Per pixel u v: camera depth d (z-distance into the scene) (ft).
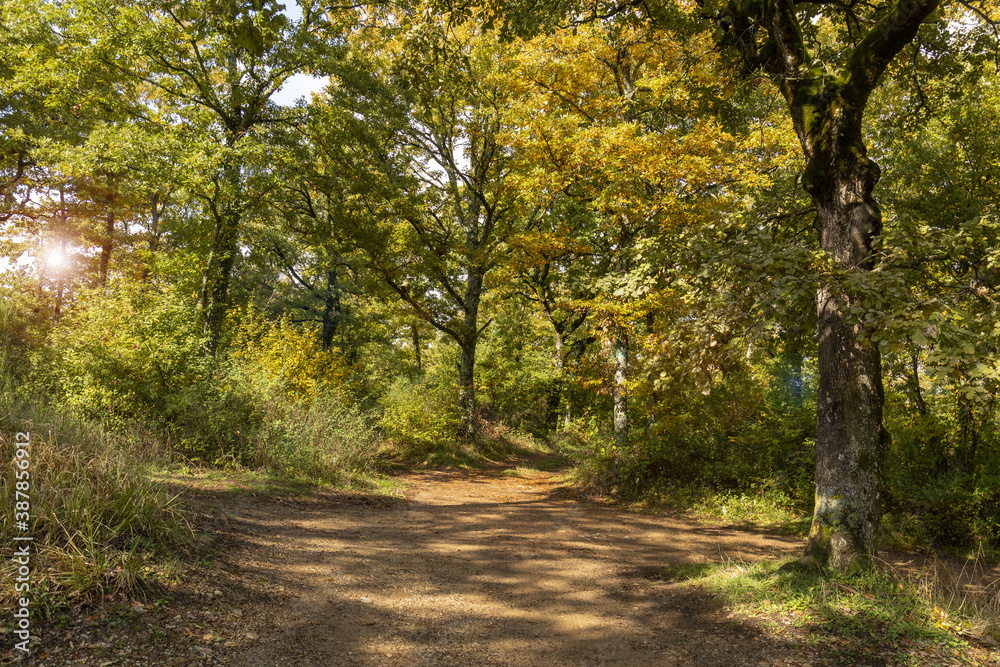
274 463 31.01
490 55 53.26
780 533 26.86
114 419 26.35
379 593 15.88
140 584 12.00
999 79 32.12
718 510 31.58
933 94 28.78
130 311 29.76
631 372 38.42
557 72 34.99
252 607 12.96
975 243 16.08
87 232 69.62
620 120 36.32
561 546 23.73
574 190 36.81
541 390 84.53
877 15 21.56
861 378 16.31
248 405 32.96
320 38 45.73
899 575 16.05
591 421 61.67
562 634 14.24
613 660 12.59
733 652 12.31
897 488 25.38
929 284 16.99
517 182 36.35
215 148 37.93
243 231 66.49
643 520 30.17
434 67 24.89
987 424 28.32
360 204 52.44
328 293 86.79
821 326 17.40
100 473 14.76
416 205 56.90
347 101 47.50
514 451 71.97
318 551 18.66
